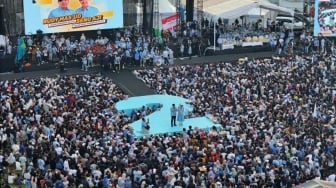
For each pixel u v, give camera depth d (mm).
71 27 54062
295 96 46125
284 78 49344
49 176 31188
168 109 43188
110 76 50375
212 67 51688
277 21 64625
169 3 60094
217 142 35781
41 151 33844
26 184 31453
